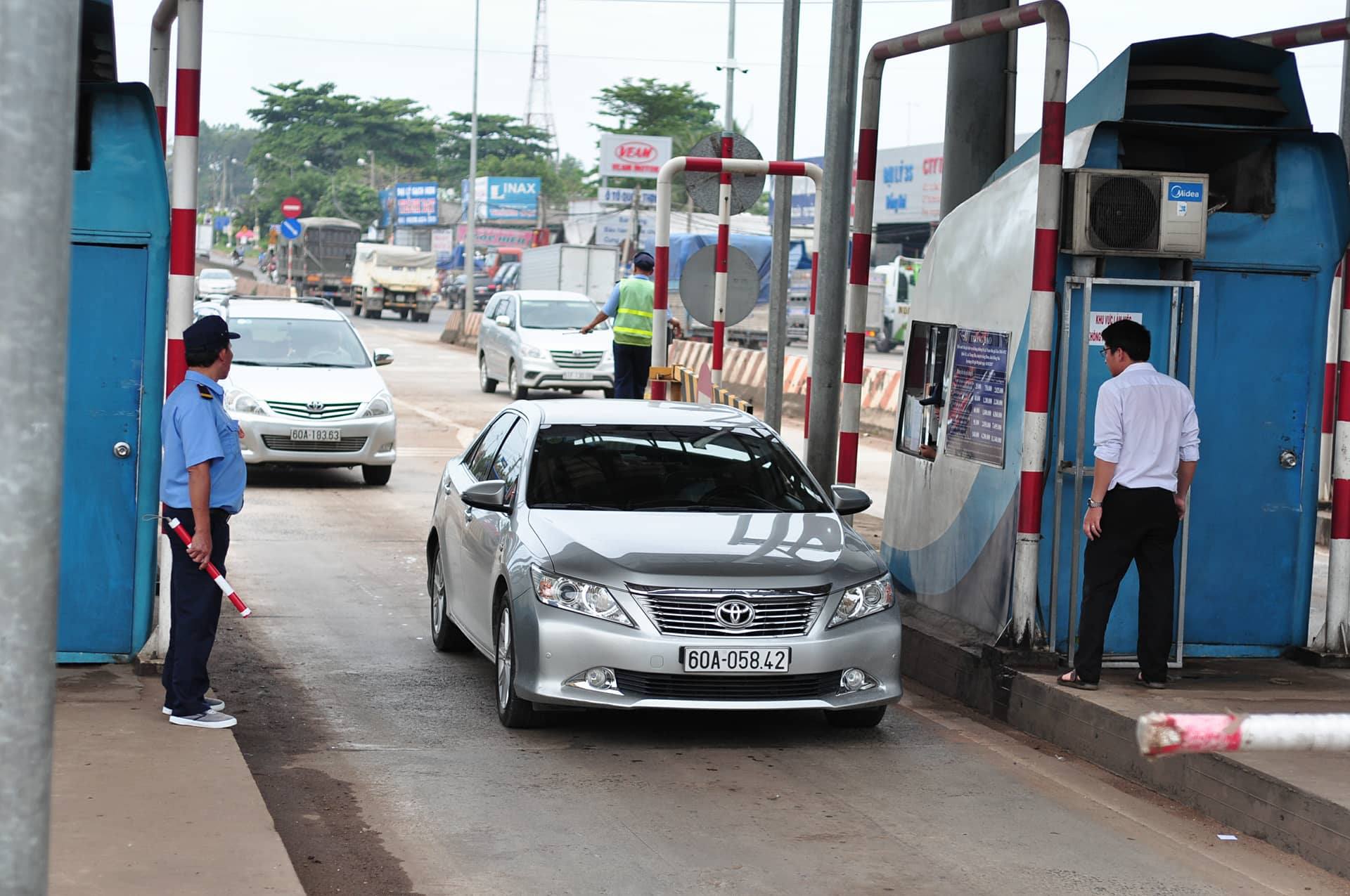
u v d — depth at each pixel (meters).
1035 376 8.85
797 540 8.34
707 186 16.45
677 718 8.62
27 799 2.92
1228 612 9.56
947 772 7.70
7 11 2.85
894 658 8.09
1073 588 9.05
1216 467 9.47
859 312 11.05
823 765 7.76
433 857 6.20
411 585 12.52
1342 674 9.20
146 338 8.60
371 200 145.38
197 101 8.38
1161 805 7.25
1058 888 6.01
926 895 5.88
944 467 10.26
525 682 7.89
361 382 18.62
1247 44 9.27
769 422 16.75
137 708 7.81
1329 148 9.40
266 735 7.99
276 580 12.52
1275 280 9.43
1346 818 6.30
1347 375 9.44
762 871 6.11
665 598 7.73
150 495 8.66
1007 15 9.20
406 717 8.47
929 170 72.44
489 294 85.88
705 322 16.33
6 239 2.87
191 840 5.91
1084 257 8.96
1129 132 9.51
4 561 2.89
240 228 160.50
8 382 2.88
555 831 6.55
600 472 8.91
